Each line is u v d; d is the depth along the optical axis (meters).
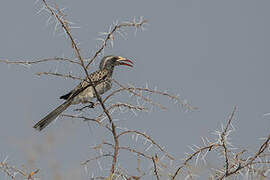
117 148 6.78
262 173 6.28
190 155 6.57
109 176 6.55
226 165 6.45
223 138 6.39
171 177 6.59
